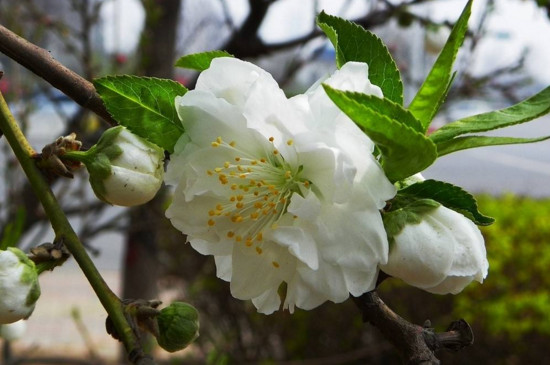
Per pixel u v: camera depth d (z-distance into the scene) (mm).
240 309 1153
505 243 1123
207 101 311
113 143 323
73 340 1458
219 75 312
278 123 303
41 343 1419
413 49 980
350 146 299
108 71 921
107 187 322
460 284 304
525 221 1203
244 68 311
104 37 968
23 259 314
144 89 319
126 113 319
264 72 311
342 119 303
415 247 300
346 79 303
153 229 906
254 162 316
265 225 317
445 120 942
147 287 920
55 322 1585
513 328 1049
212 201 316
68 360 775
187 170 314
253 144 316
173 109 319
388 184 298
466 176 3100
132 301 312
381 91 312
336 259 300
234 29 782
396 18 788
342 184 298
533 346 1078
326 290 302
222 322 1167
